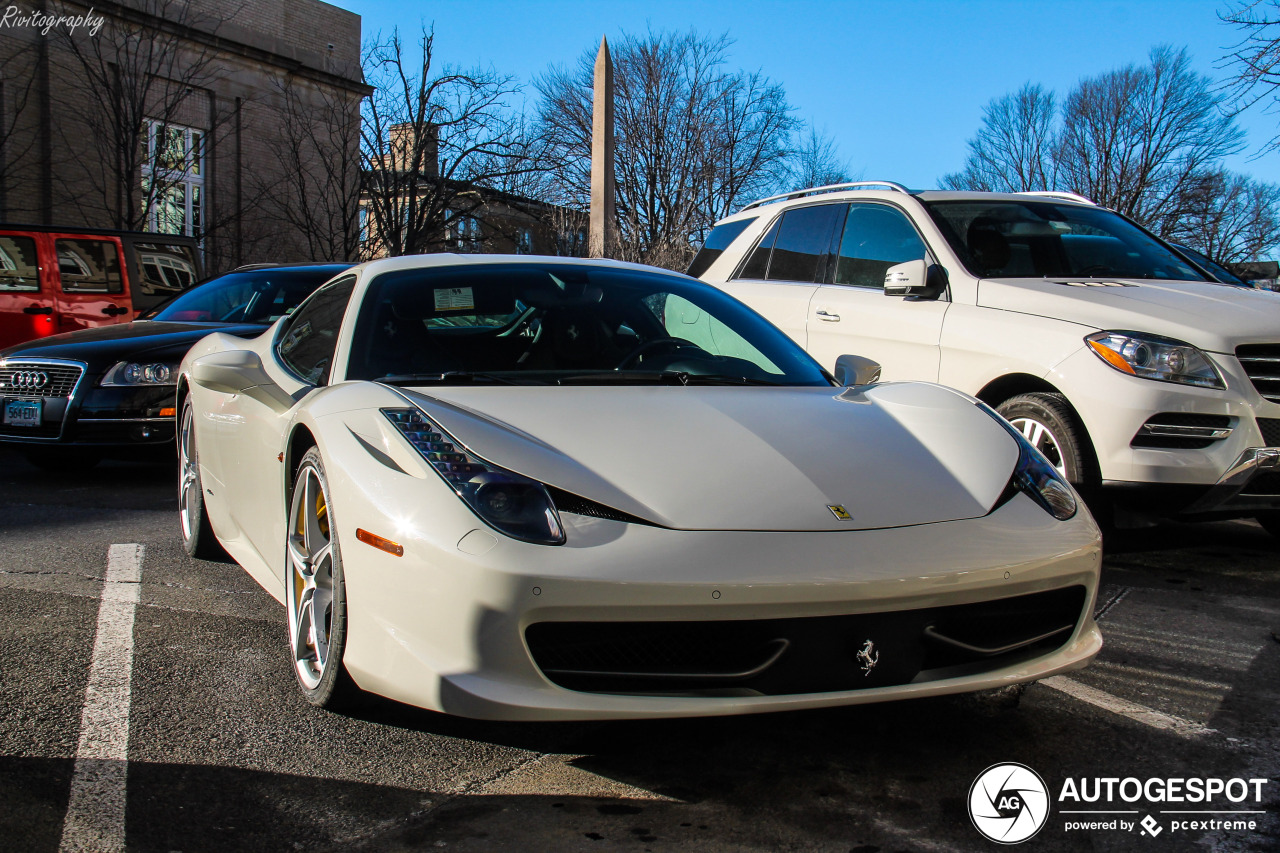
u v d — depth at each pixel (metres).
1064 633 2.40
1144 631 3.34
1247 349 3.97
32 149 16.06
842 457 2.39
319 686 2.44
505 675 1.99
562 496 2.10
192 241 9.86
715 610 1.98
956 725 2.54
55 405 5.82
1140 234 5.38
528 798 2.11
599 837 1.95
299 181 19.34
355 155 19.64
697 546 2.03
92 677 2.75
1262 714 2.63
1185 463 3.88
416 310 3.03
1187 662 3.04
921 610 2.13
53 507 5.26
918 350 4.70
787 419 2.58
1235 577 4.05
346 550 2.24
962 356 4.49
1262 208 37.94
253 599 3.54
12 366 5.93
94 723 2.43
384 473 2.20
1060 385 4.09
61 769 2.18
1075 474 4.07
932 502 2.30
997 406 4.47
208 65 18.48
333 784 2.15
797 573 2.01
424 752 2.32
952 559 2.14
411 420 2.31
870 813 2.07
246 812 2.01
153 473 6.55
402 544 2.09
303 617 2.59
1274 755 2.38
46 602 3.46
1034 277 4.76
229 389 3.11
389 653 2.12
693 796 2.13
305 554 2.67
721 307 3.46
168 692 2.65
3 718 2.45
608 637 2.03
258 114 19.52
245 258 19.39
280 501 2.87
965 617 2.20
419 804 2.07
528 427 2.35
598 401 2.57
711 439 2.38
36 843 1.86
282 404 3.01
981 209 5.17
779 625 2.04
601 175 14.92
